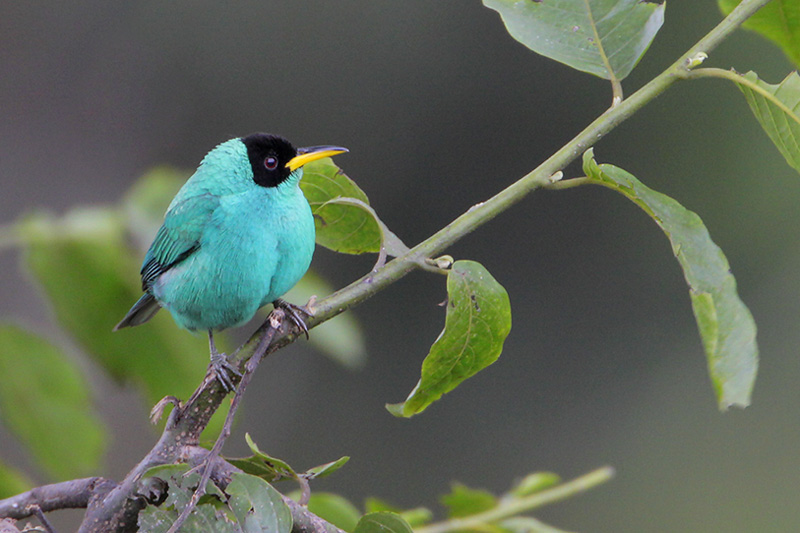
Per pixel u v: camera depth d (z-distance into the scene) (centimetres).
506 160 1489
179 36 1518
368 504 526
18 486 529
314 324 447
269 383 1444
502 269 1470
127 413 1212
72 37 1496
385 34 1524
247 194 640
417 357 1451
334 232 525
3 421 518
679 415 1327
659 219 414
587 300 1415
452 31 1520
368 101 1516
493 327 434
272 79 1509
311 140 1511
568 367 1405
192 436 433
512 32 486
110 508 417
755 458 1256
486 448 1378
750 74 438
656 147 1419
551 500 543
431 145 1516
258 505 391
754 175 1366
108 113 1487
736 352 391
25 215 523
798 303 1299
